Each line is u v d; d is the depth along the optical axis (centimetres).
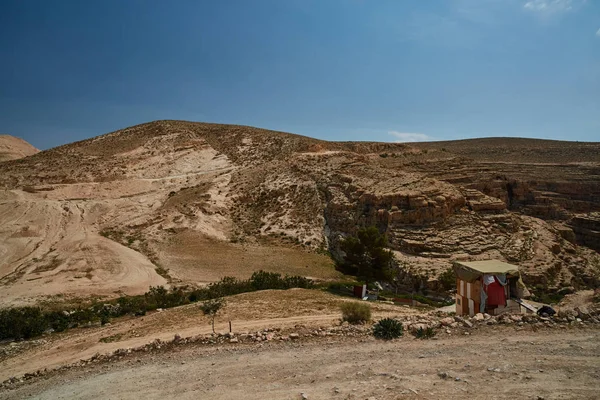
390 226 4944
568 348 1147
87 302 3634
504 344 1225
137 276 4384
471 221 5034
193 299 3478
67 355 2084
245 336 1606
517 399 880
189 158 9375
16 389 1384
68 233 5803
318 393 1030
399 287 4009
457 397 914
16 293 3816
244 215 6738
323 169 7656
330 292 3475
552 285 3944
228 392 1105
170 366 1376
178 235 5838
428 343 1316
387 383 1042
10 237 5525
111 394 1197
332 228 6009
